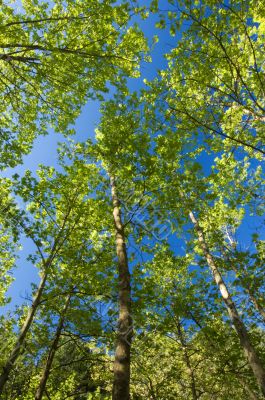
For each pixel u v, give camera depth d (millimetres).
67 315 8031
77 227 9922
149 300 7652
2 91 9781
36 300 8109
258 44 7945
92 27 8375
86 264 9078
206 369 10008
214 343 9031
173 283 11125
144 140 7512
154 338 9352
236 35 6984
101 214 9578
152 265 9742
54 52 7723
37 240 8727
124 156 7625
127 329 5371
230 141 8852
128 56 8812
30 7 9117
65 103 9852
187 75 7637
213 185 9586
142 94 7547
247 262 8836
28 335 8898
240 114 8219
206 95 8156
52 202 10086
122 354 4996
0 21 7766
